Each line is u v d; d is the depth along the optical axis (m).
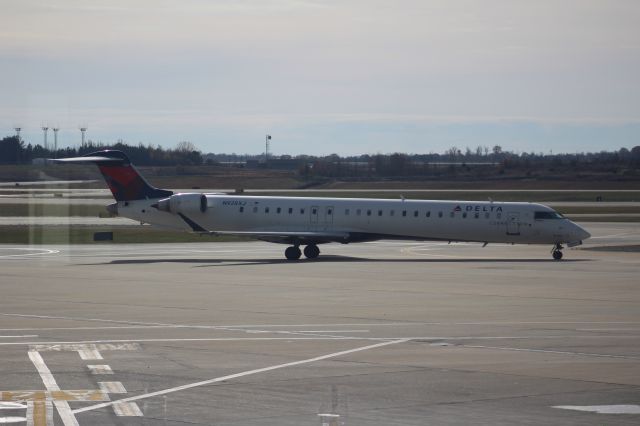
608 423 43.12
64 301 90.69
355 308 85.44
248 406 46.00
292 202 156.62
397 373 54.53
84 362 57.88
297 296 95.31
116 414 44.28
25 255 157.38
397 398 48.00
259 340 66.88
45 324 74.88
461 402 47.16
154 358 59.31
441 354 61.06
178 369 55.53
